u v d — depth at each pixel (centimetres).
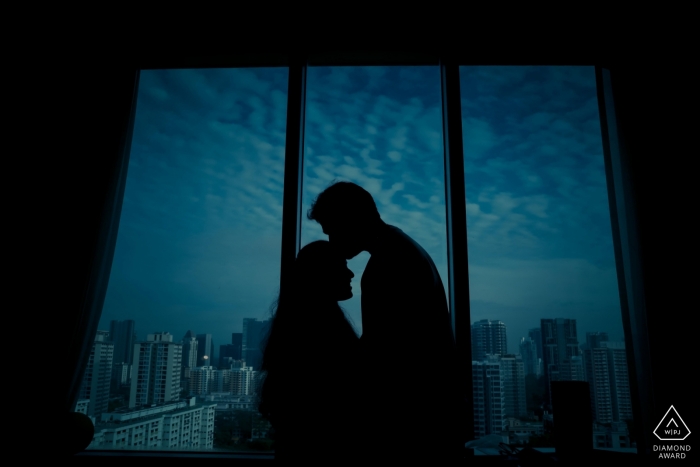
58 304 166
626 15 187
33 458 133
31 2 192
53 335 163
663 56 178
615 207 179
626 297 170
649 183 167
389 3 198
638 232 167
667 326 155
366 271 106
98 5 196
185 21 201
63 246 171
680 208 163
